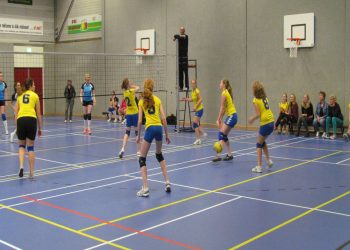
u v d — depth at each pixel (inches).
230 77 604.1
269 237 180.5
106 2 757.9
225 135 347.6
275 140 475.2
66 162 352.2
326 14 512.7
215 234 184.9
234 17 593.9
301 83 538.9
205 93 631.8
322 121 488.1
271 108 567.5
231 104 346.0
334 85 512.1
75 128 607.5
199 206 227.0
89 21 796.6
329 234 183.5
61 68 845.8
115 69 751.7
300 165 334.6
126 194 252.2
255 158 365.7
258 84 300.7
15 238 181.0
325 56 517.0
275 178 291.0
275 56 559.5
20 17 813.9
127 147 430.0
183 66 570.9
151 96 247.8
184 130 566.6
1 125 650.8
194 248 169.0
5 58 792.9
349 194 248.8
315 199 238.8
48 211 219.3
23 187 270.2
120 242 175.6
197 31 634.8
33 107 295.7
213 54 619.2
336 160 354.0
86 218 207.6
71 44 832.3
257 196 246.1
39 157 375.2
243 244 172.9
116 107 705.0
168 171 315.3
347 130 489.4
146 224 198.4
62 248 169.5
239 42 591.5
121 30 737.0
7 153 395.5
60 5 850.8
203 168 325.4
